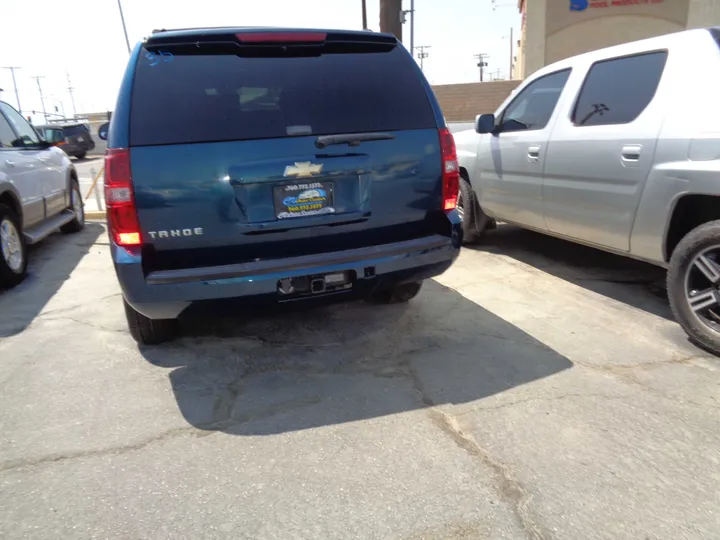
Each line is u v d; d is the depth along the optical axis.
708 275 3.43
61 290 5.26
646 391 3.11
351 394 3.19
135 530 2.19
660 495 2.30
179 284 2.96
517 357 3.57
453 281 5.11
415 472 2.49
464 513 2.23
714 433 2.71
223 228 3.02
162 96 2.99
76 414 3.06
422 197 3.43
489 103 24.59
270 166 3.02
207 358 3.70
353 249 3.31
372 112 3.29
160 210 2.93
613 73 4.33
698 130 3.47
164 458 2.64
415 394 3.17
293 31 3.22
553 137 4.70
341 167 3.16
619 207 4.07
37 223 6.48
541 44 18.42
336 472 2.51
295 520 2.22
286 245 3.16
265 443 2.74
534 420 2.86
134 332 3.75
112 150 2.91
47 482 2.49
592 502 2.27
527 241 6.48
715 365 3.38
